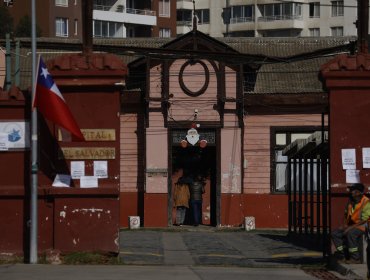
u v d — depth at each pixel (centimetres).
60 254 1884
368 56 1933
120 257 2070
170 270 1819
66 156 1898
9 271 1731
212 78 3903
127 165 3997
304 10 9775
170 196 3891
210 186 4000
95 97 1905
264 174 3919
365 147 1922
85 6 1923
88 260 1881
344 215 1916
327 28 9638
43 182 1902
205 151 4012
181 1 9956
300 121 3925
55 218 1894
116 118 1903
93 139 1902
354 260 1889
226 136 3897
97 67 1898
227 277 1712
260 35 9862
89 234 1895
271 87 4103
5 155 1914
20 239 1914
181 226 3878
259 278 1711
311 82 4147
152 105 3906
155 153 3909
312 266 1978
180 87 3906
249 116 3947
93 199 1900
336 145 1928
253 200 3906
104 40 4534
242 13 9931
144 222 3878
